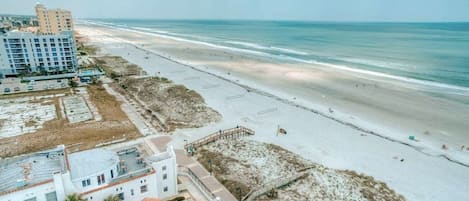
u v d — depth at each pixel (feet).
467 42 582.76
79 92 243.40
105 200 79.00
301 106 213.87
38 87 251.80
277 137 162.09
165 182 98.63
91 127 167.73
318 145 152.87
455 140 157.38
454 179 122.42
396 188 115.85
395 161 136.98
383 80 288.10
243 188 110.11
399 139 159.53
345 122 183.73
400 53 450.71
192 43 635.25
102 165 83.35
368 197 108.17
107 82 282.36
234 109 206.39
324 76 308.81
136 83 271.69
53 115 188.03
